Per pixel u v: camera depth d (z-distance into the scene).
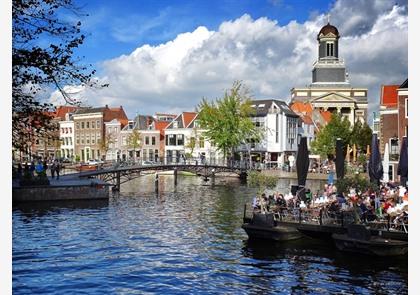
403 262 16.47
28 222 26.61
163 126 85.50
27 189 34.31
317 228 19.45
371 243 16.73
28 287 14.58
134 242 21.30
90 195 36.38
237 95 66.06
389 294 13.44
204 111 65.94
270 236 19.91
